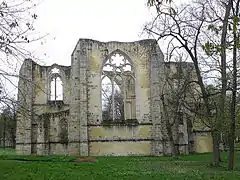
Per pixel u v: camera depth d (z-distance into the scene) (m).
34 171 22.59
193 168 26.12
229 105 25.91
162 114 46.19
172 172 22.91
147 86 47.38
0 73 15.25
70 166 26.52
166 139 46.03
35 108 53.75
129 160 35.53
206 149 52.59
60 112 48.72
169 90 46.62
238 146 44.88
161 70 47.25
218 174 21.41
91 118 45.38
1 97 15.74
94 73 46.56
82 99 45.19
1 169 23.42
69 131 46.19
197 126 52.12
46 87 54.91
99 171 23.20
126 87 53.06
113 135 45.34
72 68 47.91
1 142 81.62
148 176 20.61
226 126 24.47
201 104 35.53
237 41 12.55
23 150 49.12
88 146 44.50
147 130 46.16
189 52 26.84
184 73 46.97
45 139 47.97
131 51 48.00
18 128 50.00
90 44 46.88
